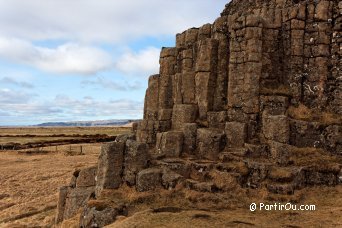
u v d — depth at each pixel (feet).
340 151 87.35
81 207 92.12
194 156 96.99
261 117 95.40
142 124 117.91
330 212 68.54
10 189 157.17
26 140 366.02
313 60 97.71
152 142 115.14
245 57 98.53
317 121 91.56
